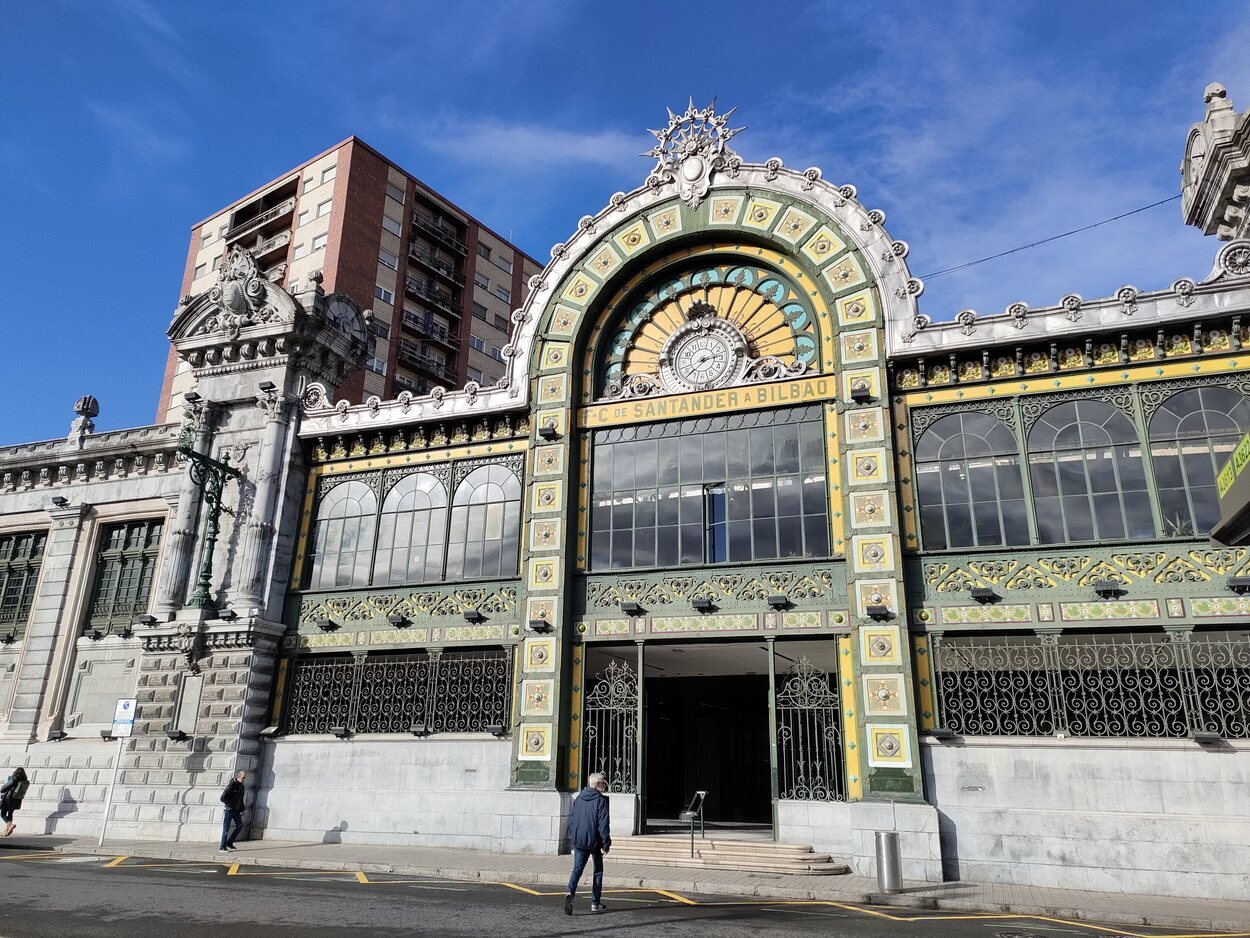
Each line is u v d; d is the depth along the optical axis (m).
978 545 17.56
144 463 26.45
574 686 19.80
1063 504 17.28
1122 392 17.47
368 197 51.44
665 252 22.02
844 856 16.84
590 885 14.62
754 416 20.27
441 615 21.45
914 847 16.02
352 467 23.81
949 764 16.56
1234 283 16.92
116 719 20.14
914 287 19.27
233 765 21.05
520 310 22.75
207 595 22.66
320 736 21.48
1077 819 15.54
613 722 19.55
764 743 26.55
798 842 17.20
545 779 19.02
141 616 24.64
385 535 22.86
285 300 24.83
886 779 16.59
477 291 57.44
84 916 10.38
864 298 19.55
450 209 56.53
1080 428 17.56
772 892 14.09
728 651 21.08
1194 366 17.06
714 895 13.89
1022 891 14.72
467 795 19.72
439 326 54.31
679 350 21.39
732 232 21.20
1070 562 16.86
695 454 20.55
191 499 24.20
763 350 20.88
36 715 24.78
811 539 18.95
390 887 13.68
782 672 22.84
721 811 26.33
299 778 21.27
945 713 16.92
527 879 15.27
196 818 20.94
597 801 11.85
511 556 21.36
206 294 25.86
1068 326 17.84
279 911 10.98
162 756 21.75
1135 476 16.94
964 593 17.38
